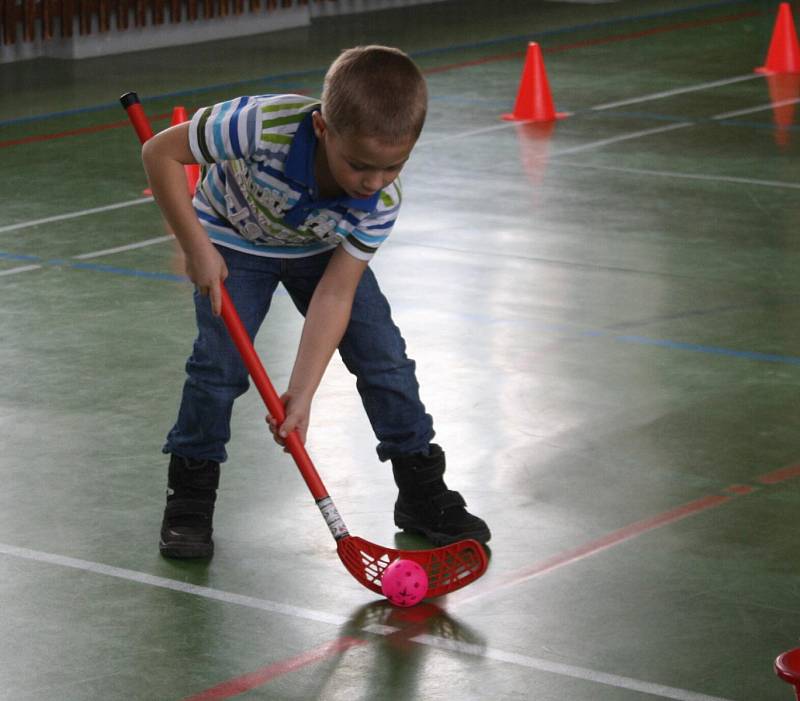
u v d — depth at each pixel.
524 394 6.79
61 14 18.69
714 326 7.86
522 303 8.34
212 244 4.84
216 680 4.25
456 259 9.30
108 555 5.12
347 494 5.66
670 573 4.95
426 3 24.02
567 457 6.02
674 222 10.23
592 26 21.06
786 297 8.41
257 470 5.90
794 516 5.43
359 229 4.70
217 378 5.04
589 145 12.90
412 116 4.15
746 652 4.40
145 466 5.96
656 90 15.70
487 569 5.00
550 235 9.90
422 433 5.22
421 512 5.26
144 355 7.45
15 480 5.81
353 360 5.17
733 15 21.73
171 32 19.81
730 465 5.92
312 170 4.48
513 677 4.26
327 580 4.94
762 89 15.61
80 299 8.50
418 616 4.66
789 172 11.73
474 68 17.48
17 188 11.58
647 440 6.21
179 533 5.12
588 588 4.84
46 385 6.98
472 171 11.91
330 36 20.50
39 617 4.65
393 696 4.15
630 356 7.36
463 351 7.46
